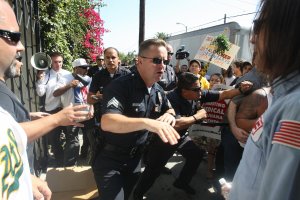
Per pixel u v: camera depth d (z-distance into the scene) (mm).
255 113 2598
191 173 3455
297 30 786
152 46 2135
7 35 1132
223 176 3682
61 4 5152
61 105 4199
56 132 4074
